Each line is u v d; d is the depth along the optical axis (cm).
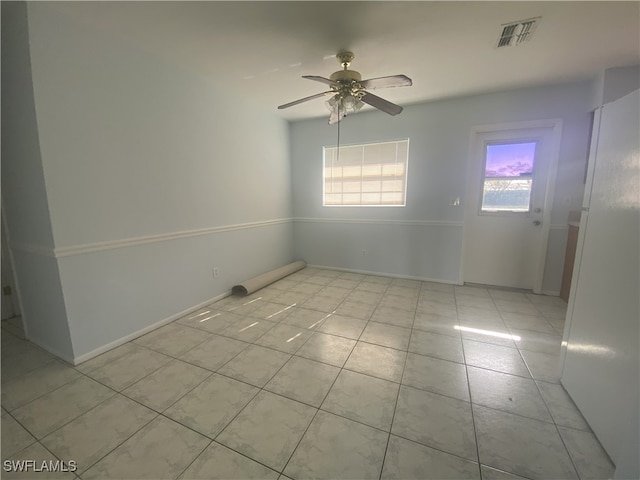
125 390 169
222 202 310
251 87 296
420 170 361
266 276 365
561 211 307
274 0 162
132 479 117
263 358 201
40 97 167
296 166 437
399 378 179
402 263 391
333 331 240
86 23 184
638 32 192
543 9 169
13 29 168
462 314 271
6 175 199
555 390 167
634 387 109
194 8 170
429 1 163
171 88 244
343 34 197
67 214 184
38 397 163
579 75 265
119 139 209
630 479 104
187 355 205
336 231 429
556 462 123
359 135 387
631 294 116
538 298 312
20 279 215
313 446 132
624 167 124
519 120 307
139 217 227
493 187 335
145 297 236
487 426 142
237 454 128
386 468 121
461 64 241
